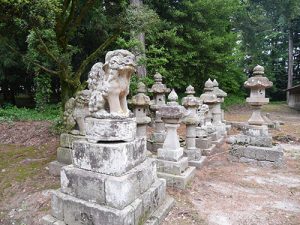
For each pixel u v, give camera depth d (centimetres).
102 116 303
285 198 400
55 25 703
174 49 1316
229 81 1708
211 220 331
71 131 482
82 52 1277
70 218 300
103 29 1131
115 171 285
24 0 503
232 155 602
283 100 2805
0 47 1104
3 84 1398
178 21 1405
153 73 1118
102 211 274
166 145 456
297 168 550
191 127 554
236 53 1691
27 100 1597
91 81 335
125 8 728
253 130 595
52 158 598
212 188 435
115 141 304
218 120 846
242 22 2100
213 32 1507
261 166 566
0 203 421
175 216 338
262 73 591
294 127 1087
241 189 434
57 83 1480
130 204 286
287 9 2127
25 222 360
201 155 606
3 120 959
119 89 308
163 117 452
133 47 889
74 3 696
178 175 434
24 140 778
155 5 1365
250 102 602
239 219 334
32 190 439
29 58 759
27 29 643
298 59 2773
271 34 2386
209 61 1476
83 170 308
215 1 1403
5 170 543
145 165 328
